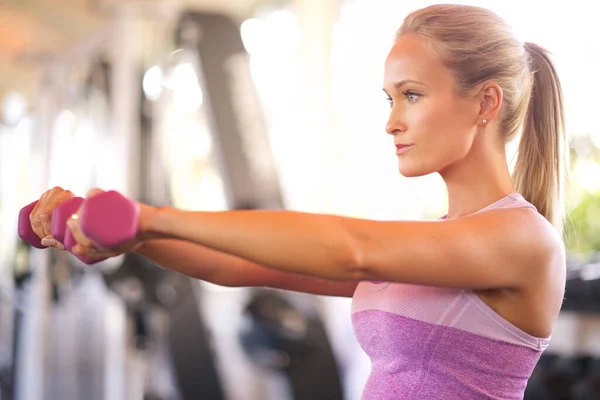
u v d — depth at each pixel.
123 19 4.32
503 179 1.23
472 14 1.20
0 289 6.41
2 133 7.00
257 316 3.94
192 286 4.55
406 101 1.19
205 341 4.52
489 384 1.17
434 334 1.17
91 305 5.26
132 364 4.21
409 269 1.03
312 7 5.11
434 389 1.17
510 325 1.16
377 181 4.56
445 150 1.18
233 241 0.97
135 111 4.30
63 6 5.12
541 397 2.97
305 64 5.14
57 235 1.00
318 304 4.06
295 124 5.22
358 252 1.00
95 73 4.88
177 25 4.50
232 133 4.40
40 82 5.46
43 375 4.86
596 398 2.79
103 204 0.92
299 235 0.98
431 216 4.04
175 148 5.56
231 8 5.41
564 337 2.97
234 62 4.48
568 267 3.11
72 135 5.18
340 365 4.01
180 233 0.97
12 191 6.87
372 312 1.25
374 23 4.62
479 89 1.18
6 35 5.52
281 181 4.38
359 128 4.76
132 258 4.13
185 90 5.63
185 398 4.43
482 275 1.08
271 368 4.01
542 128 1.32
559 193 1.34
